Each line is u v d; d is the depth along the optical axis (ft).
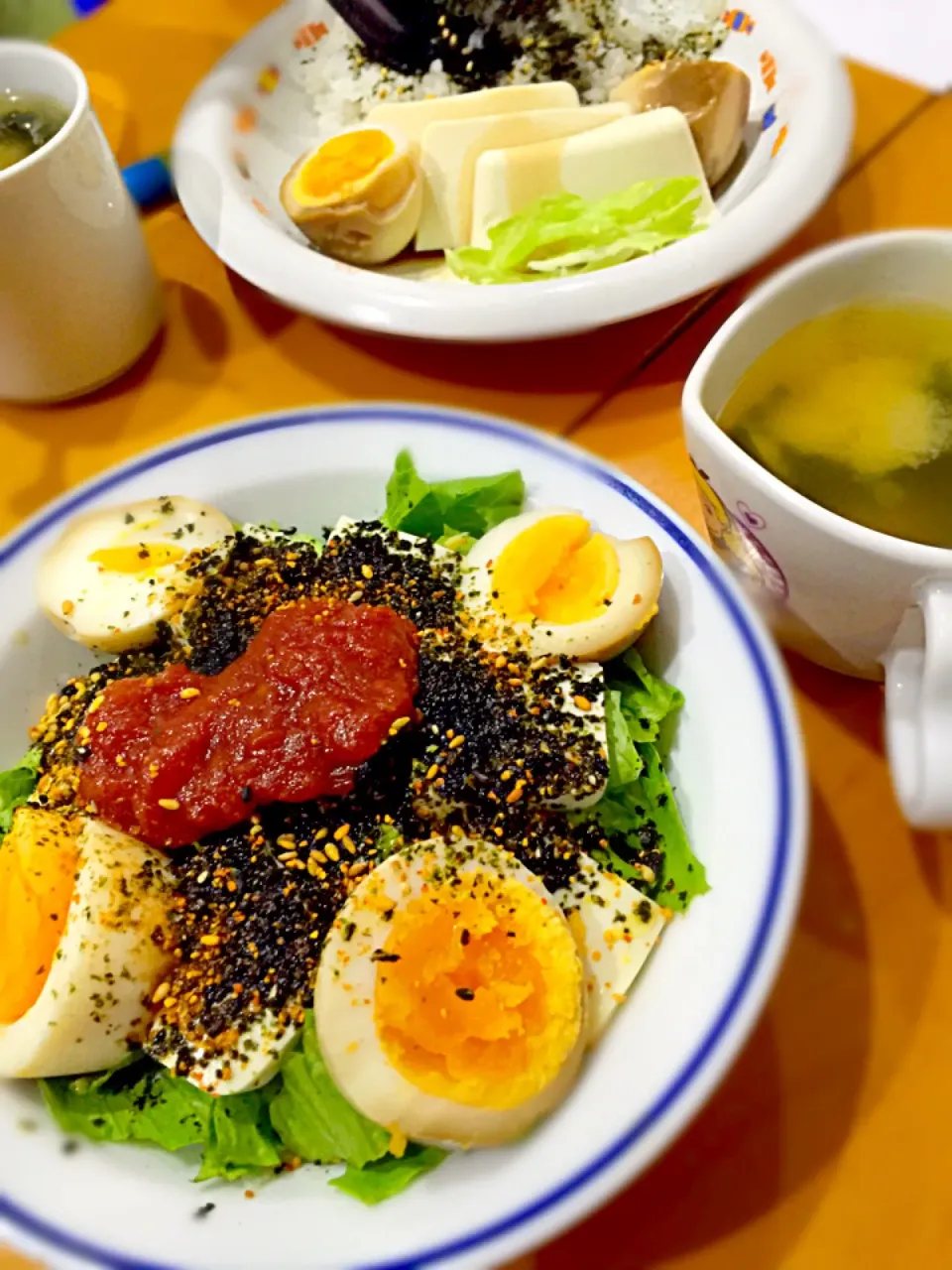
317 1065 0.66
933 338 0.66
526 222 1.06
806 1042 0.65
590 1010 0.64
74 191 0.90
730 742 0.68
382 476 0.86
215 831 0.74
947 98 1.16
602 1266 0.60
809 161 1.02
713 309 1.02
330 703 0.73
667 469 0.92
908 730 0.61
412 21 1.24
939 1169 0.60
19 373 0.99
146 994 0.69
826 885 0.69
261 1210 0.60
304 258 1.02
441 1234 0.55
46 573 0.83
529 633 0.77
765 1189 0.61
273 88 1.26
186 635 0.82
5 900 0.69
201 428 1.00
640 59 1.25
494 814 0.72
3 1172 0.60
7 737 0.81
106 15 1.41
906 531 0.61
